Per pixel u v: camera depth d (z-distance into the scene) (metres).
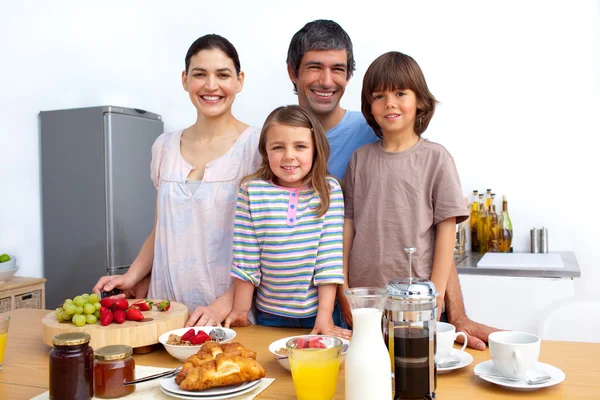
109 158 3.41
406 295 0.97
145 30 3.87
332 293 1.52
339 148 1.90
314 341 1.01
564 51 3.13
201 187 1.69
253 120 3.68
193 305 1.72
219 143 1.74
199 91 1.68
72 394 0.97
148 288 1.87
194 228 1.70
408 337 0.97
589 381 1.07
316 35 1.78
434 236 1.66
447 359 1.15
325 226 1.53
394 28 3.39
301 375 0.96
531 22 3.17
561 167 3.15
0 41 3.33
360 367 0.91
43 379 1.14
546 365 1.12
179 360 1.25
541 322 1.58
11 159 3.42
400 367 0.97
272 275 1.55
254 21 3.64
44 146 3.59
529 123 3.19
